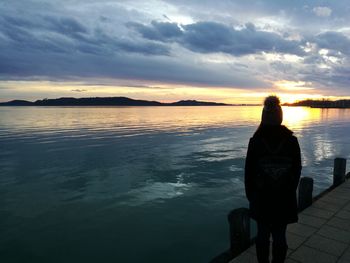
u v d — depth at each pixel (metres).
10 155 20.86
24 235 8.07
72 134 35.62
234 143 27.08
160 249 7.30
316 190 12.07
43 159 19.33
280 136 3.03
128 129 42.91
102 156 20.38
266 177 3.03
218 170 15.81
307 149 23.25
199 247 7.41
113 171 15.73
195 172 15.37
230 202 10.67
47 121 63.28
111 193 11.84
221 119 72.81
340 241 4.75
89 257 6.96
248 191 3.23
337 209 6.15
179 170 15.85
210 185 12.91
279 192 3.02
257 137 3.12
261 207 3.12
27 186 12.89
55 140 29.55
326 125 51.81
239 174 14.90
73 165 17.39
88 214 9.58
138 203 10.61
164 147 24.59
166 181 13.62
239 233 4.51
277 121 3.06
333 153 21.34
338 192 7.33
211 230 8.36
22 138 31.39
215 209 9.98
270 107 3.08
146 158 19.53
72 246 7.47
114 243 7.62
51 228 8.54
